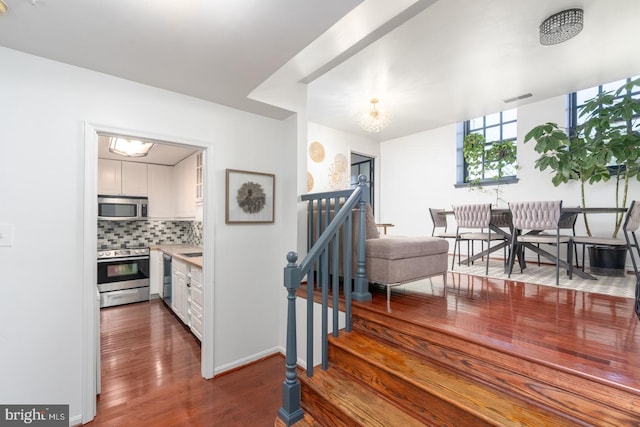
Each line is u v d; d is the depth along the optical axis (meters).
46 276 1.83
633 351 1.40
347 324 2.14
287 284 1.72
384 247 2.24
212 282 2.54
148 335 3.31
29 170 1.79
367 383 1.72
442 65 3.27
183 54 1.82
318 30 1.60
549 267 4.04
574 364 1.27
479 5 2.32
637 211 2.82
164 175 5.07
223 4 1.38
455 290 2.68
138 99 2.20
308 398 1.75
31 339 1.79
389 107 4.60
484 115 4.97
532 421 1.19
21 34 1.60
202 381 2.43
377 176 6.67
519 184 4.65
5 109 1.73
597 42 2.84
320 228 2.79
